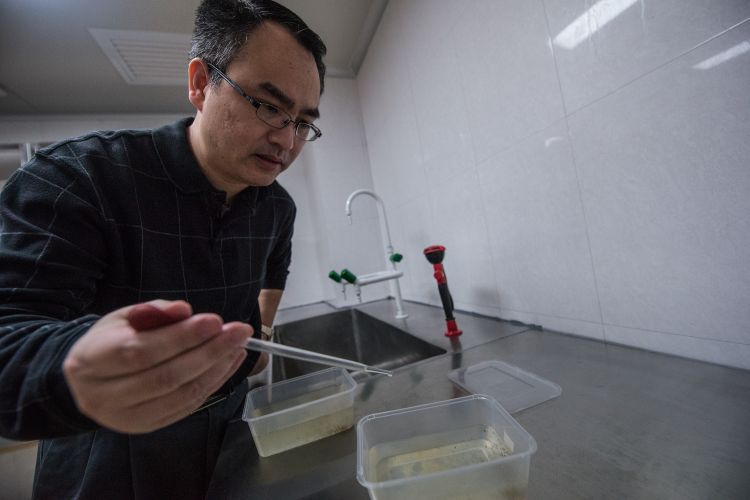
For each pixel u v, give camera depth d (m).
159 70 1.60
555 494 0.34
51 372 0.26
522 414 0.50
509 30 0.79
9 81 1.53
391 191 1.61
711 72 0.45
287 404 0.64
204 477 0.62
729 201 0.46
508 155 0.85
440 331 1.03
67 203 0.48
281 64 0.51
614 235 0.62
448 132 1.10
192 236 0.65
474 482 0.33
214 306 0.72
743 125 0.43
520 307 0.91
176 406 0.28
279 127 0.56
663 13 0.49
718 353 0.50
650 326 0.59
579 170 0.67
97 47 1.40
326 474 0.44
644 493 0.32
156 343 0.24
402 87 1.36
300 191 2.14
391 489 0.33
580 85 0.64
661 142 0.52
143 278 0.61
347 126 1.83
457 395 0.60
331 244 1.77
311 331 1.57
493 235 0.96
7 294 0.38
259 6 0.51
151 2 1.22
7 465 1.27
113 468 0.59
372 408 0.60
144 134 0.64
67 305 0.45
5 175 1.76
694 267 0.51
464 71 0.97
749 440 0.37
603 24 0.58
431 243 1.32
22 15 1.20
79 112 1.87
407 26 1.26
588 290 0.70
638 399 0.49
